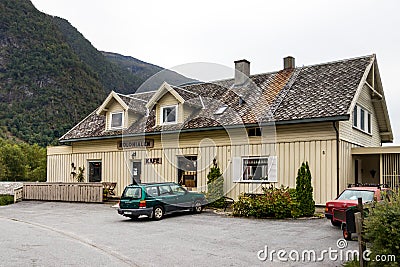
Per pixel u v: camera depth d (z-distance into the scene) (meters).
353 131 18.73
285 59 22.53
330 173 16.69
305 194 15.45
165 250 9.75
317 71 20.78
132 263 8.54
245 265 8.26
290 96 19.30
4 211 19.52
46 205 21.91
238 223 13.88
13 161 45.66
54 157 26.61
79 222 15.06
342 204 12.68
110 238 11.51
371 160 19.98
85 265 8.38
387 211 6.79
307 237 11.10
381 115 23.12
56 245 10.57
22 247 10.30
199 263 8.45
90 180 24.78
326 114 16.56
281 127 17.97
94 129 25.00
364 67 19.34
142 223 14.34
